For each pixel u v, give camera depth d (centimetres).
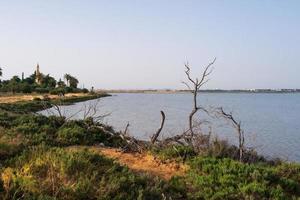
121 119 4550
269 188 1005
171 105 9131
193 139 1553
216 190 978
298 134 3438
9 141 1248
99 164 1011
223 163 1180
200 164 1193
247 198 933
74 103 8281
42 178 883
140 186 901
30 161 970
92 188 840
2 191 802
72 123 1875
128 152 1449
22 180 830
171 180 1034
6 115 2205
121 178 903
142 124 3931
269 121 4900
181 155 1312
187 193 949
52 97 9062
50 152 1029
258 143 2770
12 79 14450
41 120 1914
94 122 1917
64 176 879
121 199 829
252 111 7138
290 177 1191
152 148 1420
